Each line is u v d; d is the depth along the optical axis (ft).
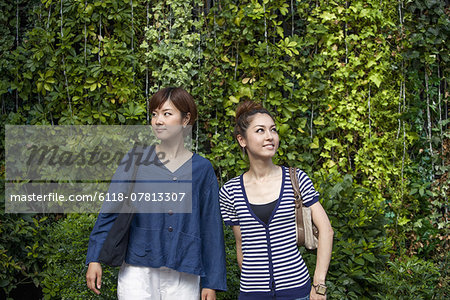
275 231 6.80
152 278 7.00
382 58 13.19
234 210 7.28
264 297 6.68
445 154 13.35
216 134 12.93
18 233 11.71
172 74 12.82
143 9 13.30
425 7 13.20
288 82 12.79
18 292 12.88
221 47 13.01
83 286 9.97
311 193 6.97
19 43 14.01
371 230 10.56
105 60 12.51
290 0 13.43
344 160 13.12
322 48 13.26
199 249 7.06
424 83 13.64
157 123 7.21
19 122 13.35
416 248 13.04
